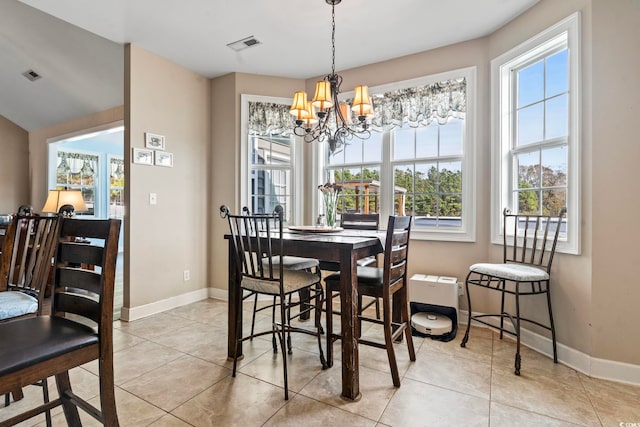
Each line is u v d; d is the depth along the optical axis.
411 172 3.28
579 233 2.08
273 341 2.30
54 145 5.34
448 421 1.56
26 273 1.72
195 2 2.37
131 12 2.48
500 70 2.73
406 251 2.20
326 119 2.46
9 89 4.57
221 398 1.74
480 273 2.30
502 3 2.39
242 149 3.59
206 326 2.80
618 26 1.92
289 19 2.59
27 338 1.07
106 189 6.43
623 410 1.65
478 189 2.90
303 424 1.53
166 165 3.26
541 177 2.45
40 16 3.07
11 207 5.42
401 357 2.25
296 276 2.00
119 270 5.25
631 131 1.89
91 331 1.17
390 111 3.27
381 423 1.54
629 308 1.91
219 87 3.70
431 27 2.71
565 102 2.26
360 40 2.92
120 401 1.70
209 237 3.73
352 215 3.18
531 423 1.55
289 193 3.83
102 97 4.14
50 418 1.44
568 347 2.15
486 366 2.12
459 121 3.08
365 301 3.53
